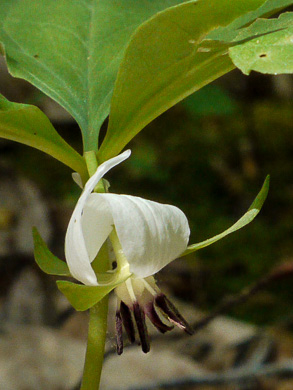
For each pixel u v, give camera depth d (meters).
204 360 0.88
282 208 1.18
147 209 0.37
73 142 1.29
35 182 1.21
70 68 0.42
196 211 1.16
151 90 0.39
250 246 1.10
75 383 0.74
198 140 1.29
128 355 0.81
